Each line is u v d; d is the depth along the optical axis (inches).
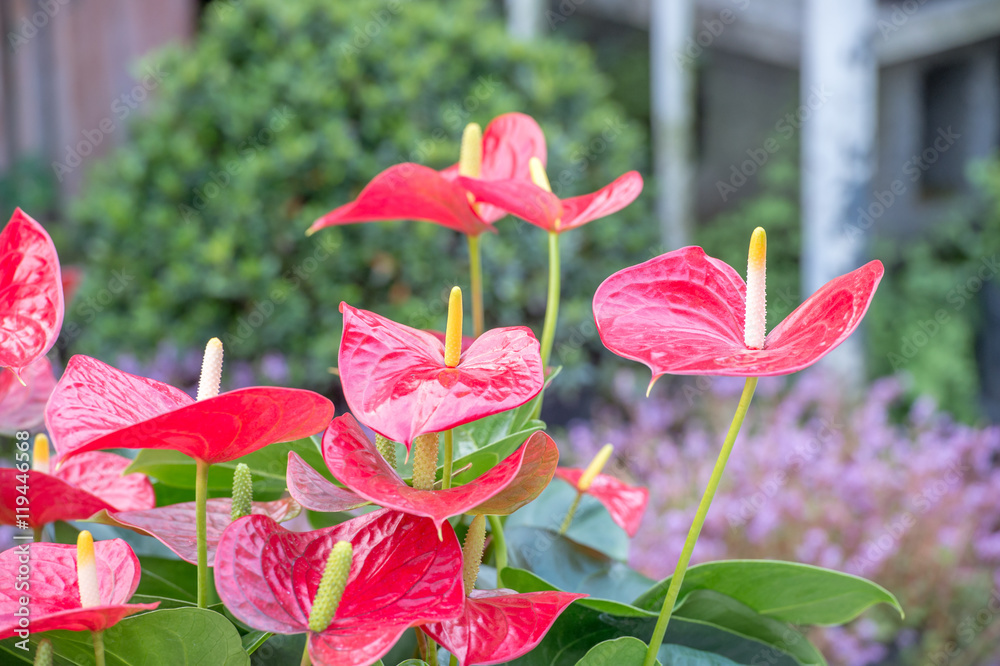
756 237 30.4
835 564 97.5
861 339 165.5
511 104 140.4
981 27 232.7
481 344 30.8
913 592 104.1
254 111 133.0
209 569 35.7
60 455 28.0
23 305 30.5
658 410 126.4
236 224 128.6
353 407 28.5
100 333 128.9
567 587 39.3
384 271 132.9
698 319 31.4
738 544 103.2
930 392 177.5
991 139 270.5
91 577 29.3
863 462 113.6
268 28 140.1
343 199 132.3
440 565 29.2
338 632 28.1
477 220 39.3
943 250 231.0
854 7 154.1
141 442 28.4
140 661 29.6
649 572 95.9
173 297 128.3
